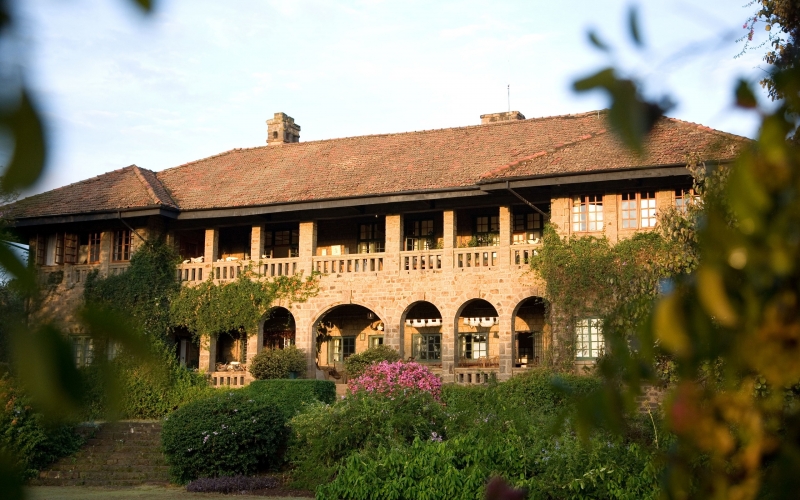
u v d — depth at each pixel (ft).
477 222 102.22
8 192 3.29
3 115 3.26
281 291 101.76
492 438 55.42
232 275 104.73
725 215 6.05
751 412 6.59
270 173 111.86
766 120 5.61
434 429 64.59
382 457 57.82
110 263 106.11
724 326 6.07
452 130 114.52
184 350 111.24
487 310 103.45
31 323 3.96
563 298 85.81
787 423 6.70
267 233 112.78
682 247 53.36
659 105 4.86
